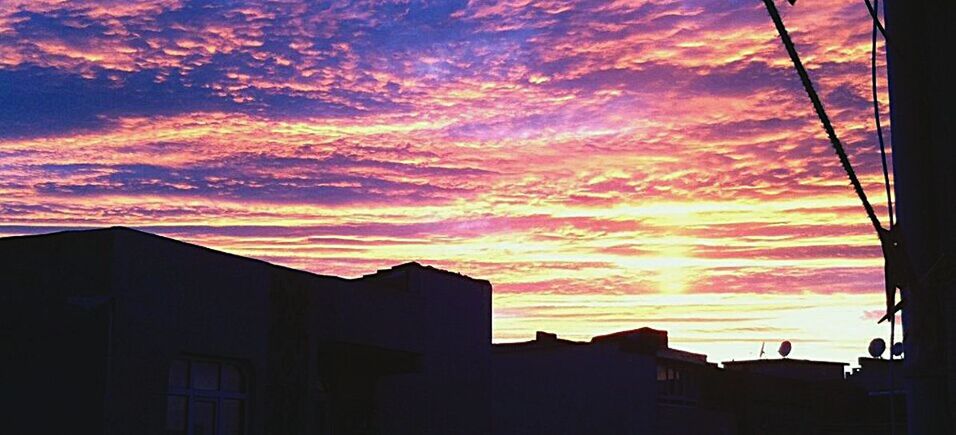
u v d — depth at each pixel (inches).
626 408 1729.8
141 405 787.4
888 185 307.4
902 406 2052.2
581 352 1701.5
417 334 1120.8
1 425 784.3
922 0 330.6
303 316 967.6
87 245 794.8
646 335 1857.8
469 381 1225.4
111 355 768.9
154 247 820.6
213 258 877.2
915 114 325.7
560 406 1652.3
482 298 1264.8
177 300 834.8
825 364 2506.2
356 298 1040.2
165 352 815.7
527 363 1630.2
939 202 317.4
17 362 792.3
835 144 264.2
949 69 321.1
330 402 1059.9
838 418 2105.1
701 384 1909.4
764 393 2003.0
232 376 896.3
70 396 770.2
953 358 297.1
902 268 305.3
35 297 799.1
